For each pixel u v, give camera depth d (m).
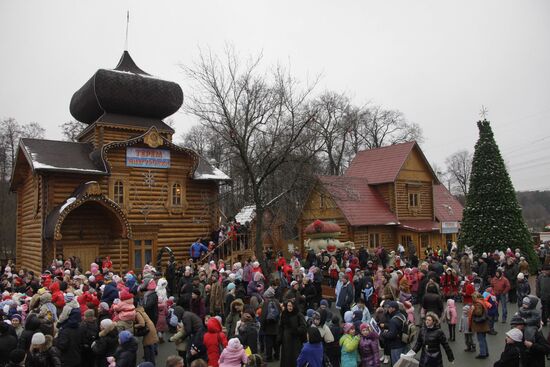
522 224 28.69
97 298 13.52
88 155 26.47
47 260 23.11
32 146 25.27
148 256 26.05
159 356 13.19
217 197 27.73
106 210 23.98
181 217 27.58
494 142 29.53
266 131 26.39
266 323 12.45
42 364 8.59
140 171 26.52
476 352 13.27
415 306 19.11
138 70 29.95
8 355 9.09
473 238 28.92
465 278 19.27
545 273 15.48
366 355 10.02
